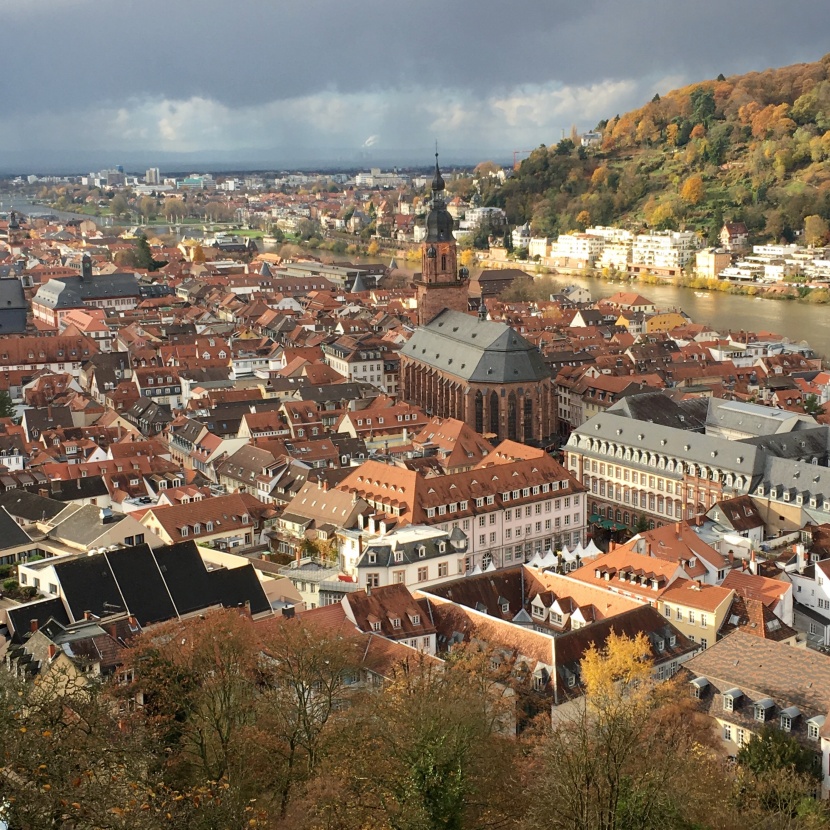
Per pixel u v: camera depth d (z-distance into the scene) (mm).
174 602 166625
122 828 73688
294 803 100875
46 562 171375
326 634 132500
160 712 114812
